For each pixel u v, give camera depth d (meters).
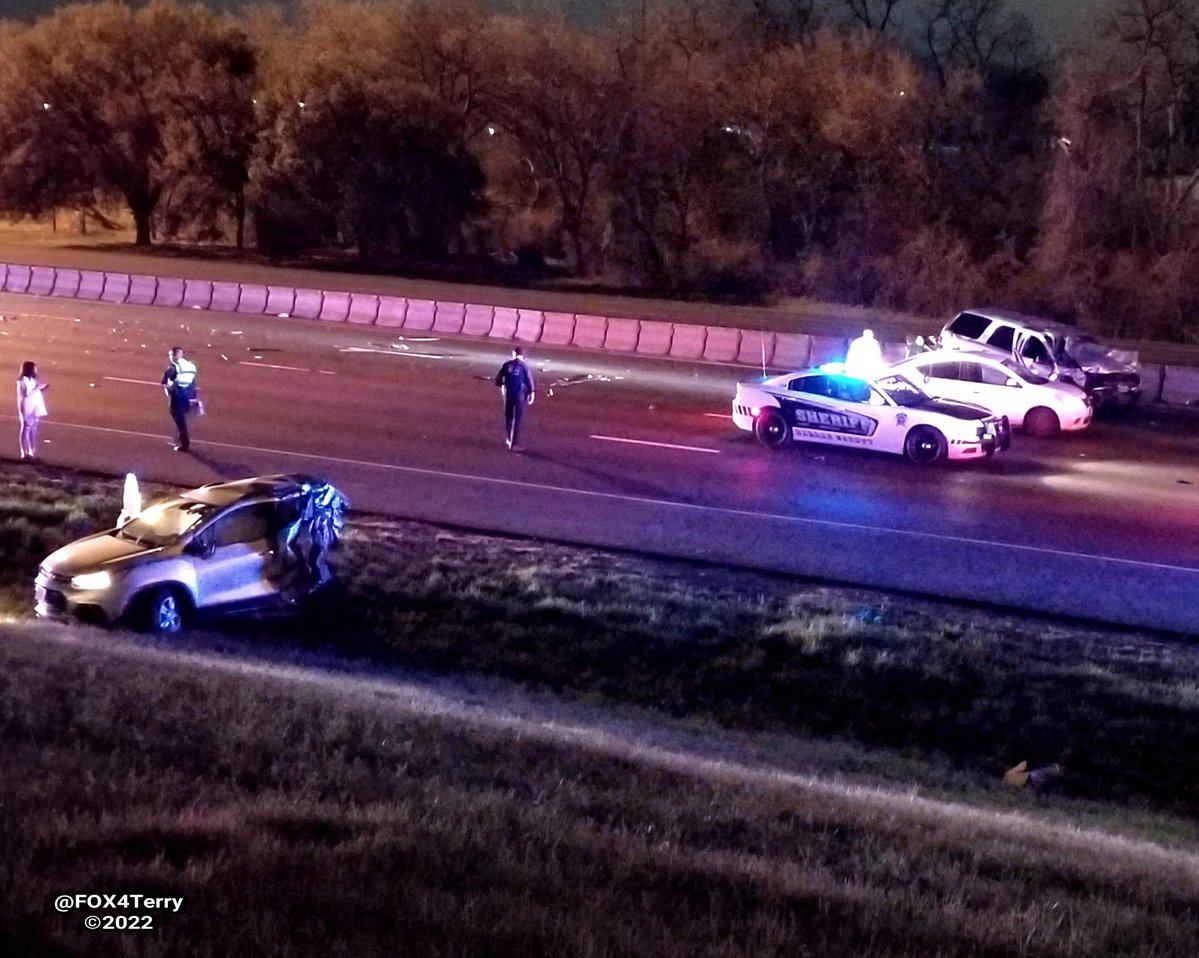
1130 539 20.25
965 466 24.77
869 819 8.54
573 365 36.75
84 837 5.70
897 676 15.32
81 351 37.28
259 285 47.09
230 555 16.88
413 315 43.84
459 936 5.00
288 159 64.94
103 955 4.47
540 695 15.19
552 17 65.25
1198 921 6.98
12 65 69.56
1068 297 52.12
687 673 15.77
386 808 6.81
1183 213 53.75
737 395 26.38
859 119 57.97
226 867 5.45
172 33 69.94
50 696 8.98
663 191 62.47
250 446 25.66
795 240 60.53
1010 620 16.64
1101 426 29.55
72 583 16.05
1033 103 61.88
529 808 7.36
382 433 26.95
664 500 22.02
